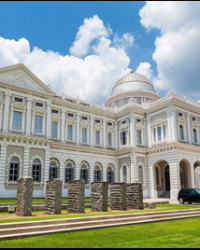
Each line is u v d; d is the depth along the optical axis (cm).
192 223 1486
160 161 4128
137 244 955
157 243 975
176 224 1440
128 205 2072
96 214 1566
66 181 3834
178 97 4106
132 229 1248
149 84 5791
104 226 1282
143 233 1157
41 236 1074
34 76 3609
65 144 3847
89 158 4141
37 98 3628
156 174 4362
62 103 4000
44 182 3431
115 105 5547
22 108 3450
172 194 3669
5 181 3120
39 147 3481
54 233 1130
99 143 4369
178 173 3675
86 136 4241
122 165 4338
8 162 3189
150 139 4275
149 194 4103
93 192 1928
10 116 3334
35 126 3553
